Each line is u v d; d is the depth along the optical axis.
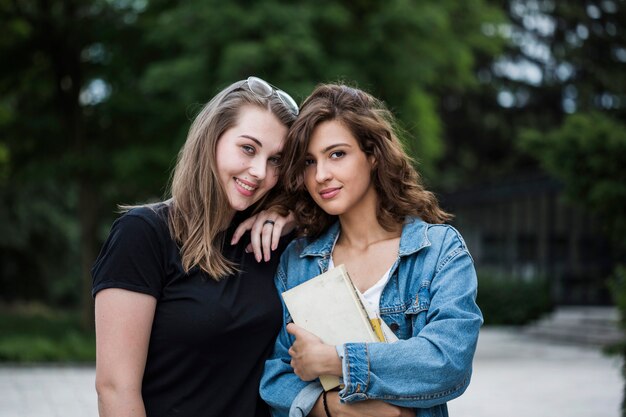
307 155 2.16
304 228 2.34
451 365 1.95
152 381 2.14
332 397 2.05
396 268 2.16
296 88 10.36
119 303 2.05
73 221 23.47
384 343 1.98
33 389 8.79
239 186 2.19
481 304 18.81
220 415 2.15
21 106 15.66
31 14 14.17
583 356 12.52
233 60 10.43
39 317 17.48
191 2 11.33
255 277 2.26
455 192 21.59
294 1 11.49
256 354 2.21
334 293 2.06
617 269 6.42
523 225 19.92
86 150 14.63
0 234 21.39
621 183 8.51
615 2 28.41
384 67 11.90
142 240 2.10
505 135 27.52
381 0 11.71
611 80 27.66
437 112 26.44
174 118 12.95
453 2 13.04
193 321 2.11
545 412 7.30
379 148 2.16
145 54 13.93
